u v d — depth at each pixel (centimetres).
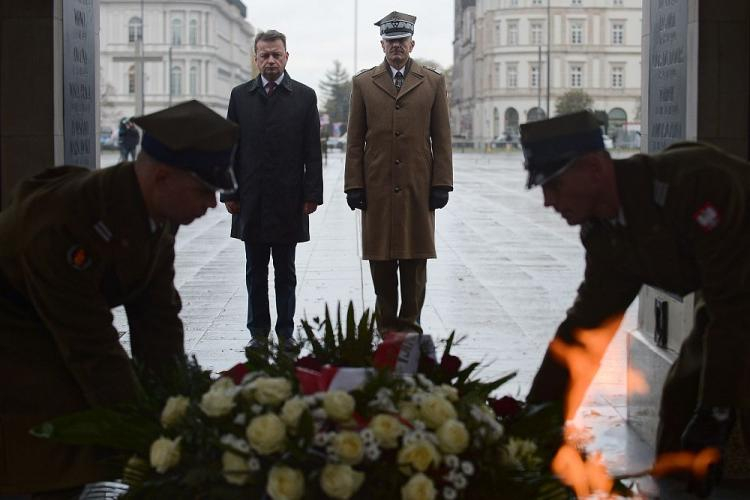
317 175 774
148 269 368
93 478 383
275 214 765
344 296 986
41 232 348
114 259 356
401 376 316
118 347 362
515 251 1353
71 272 349
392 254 758
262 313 788
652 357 538
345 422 294
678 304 519
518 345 772
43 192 357
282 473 285
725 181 355
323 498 290
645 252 363
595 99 10331
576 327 387
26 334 377
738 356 359
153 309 391
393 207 759
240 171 772
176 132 338
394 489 289
